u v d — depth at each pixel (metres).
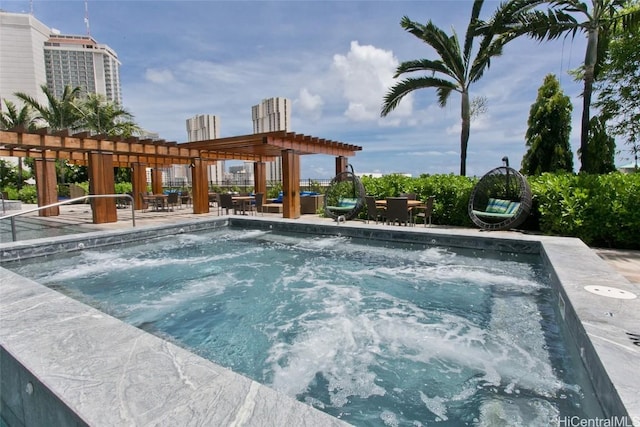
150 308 3.10
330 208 8.70
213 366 1.30
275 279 3.93
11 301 2.04
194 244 5.85
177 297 3.37
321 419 0.99
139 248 5.54
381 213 7.38
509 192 7.31
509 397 1.78
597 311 1.90
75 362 1.32
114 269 4.36
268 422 0.98
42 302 2.02
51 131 7.81
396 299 3.25
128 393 1.12
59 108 19.09
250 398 1.09
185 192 15.35
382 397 1.83
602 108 12.12
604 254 4.76
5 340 1.52
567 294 2.20
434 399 1.79
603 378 1.36
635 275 3.57
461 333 2.52
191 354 1.40
